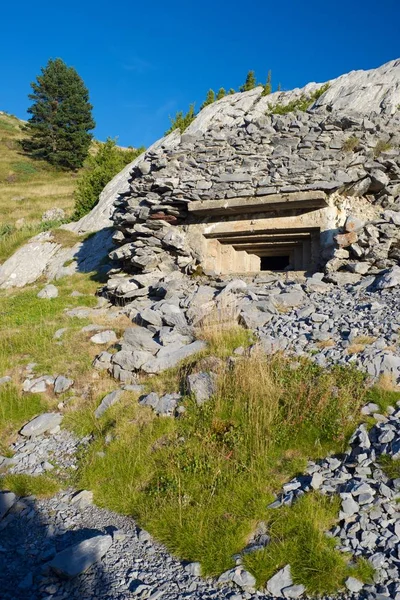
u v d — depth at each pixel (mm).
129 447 5539
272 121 11305
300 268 11414
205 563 3879
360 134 10664
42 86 52062
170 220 11750
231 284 9562
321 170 10312
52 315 10867
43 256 16953
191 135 11875
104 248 15758
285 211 10852
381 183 10523
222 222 11406
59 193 36031
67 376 7617
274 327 7578
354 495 4238
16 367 8047
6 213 29812
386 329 6820
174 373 6883
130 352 7406
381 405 5332
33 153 49312
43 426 6480
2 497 5090
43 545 4418
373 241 9664
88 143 51656
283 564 3736
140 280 11148
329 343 6707
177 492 4684
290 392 5668
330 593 3463
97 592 3742
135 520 4605
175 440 5473
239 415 5582
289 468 4777
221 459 4969
